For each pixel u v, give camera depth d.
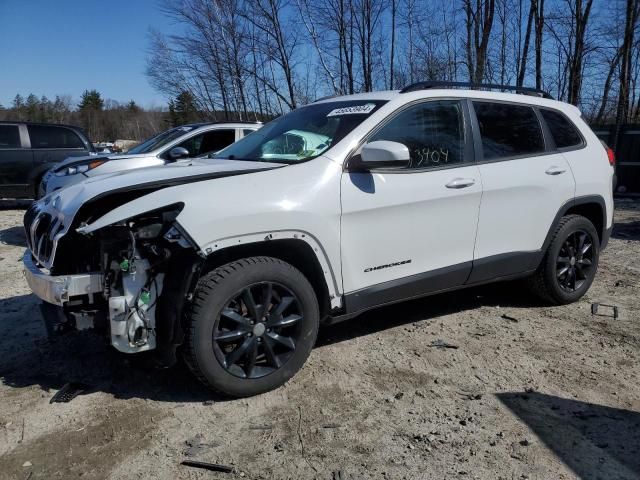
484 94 4.43
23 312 4.93
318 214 3.41
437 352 4.02
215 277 3.14
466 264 4.19
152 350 3.27
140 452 2.84
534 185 4.49
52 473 2.68
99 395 3.41
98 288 3.08
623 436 2.99
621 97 14.48
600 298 5.29
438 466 2.73
